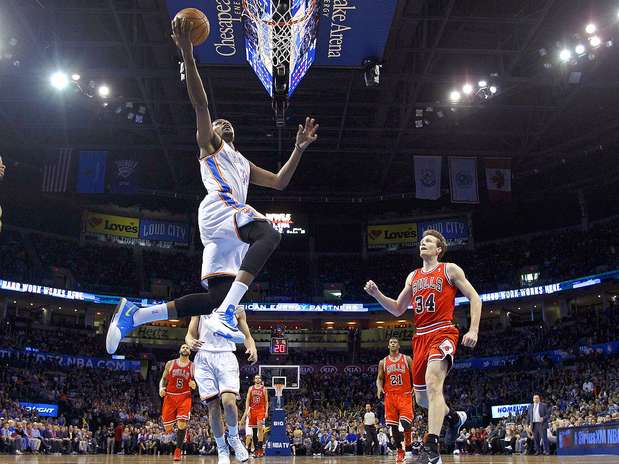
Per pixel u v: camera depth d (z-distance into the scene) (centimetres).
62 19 2952
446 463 1055
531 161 4366
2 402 3117
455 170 3888
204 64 2603
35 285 4253
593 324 4003
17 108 3719
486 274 4897
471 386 4228
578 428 2073
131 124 3841
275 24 2045
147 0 2700
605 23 2817
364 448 3103
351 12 2319
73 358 4175
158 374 4494
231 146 538
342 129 3784
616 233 4347
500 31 3112
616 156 4309
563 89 3262
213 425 809
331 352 4975
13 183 4581
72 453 2953
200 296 478
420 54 3133
